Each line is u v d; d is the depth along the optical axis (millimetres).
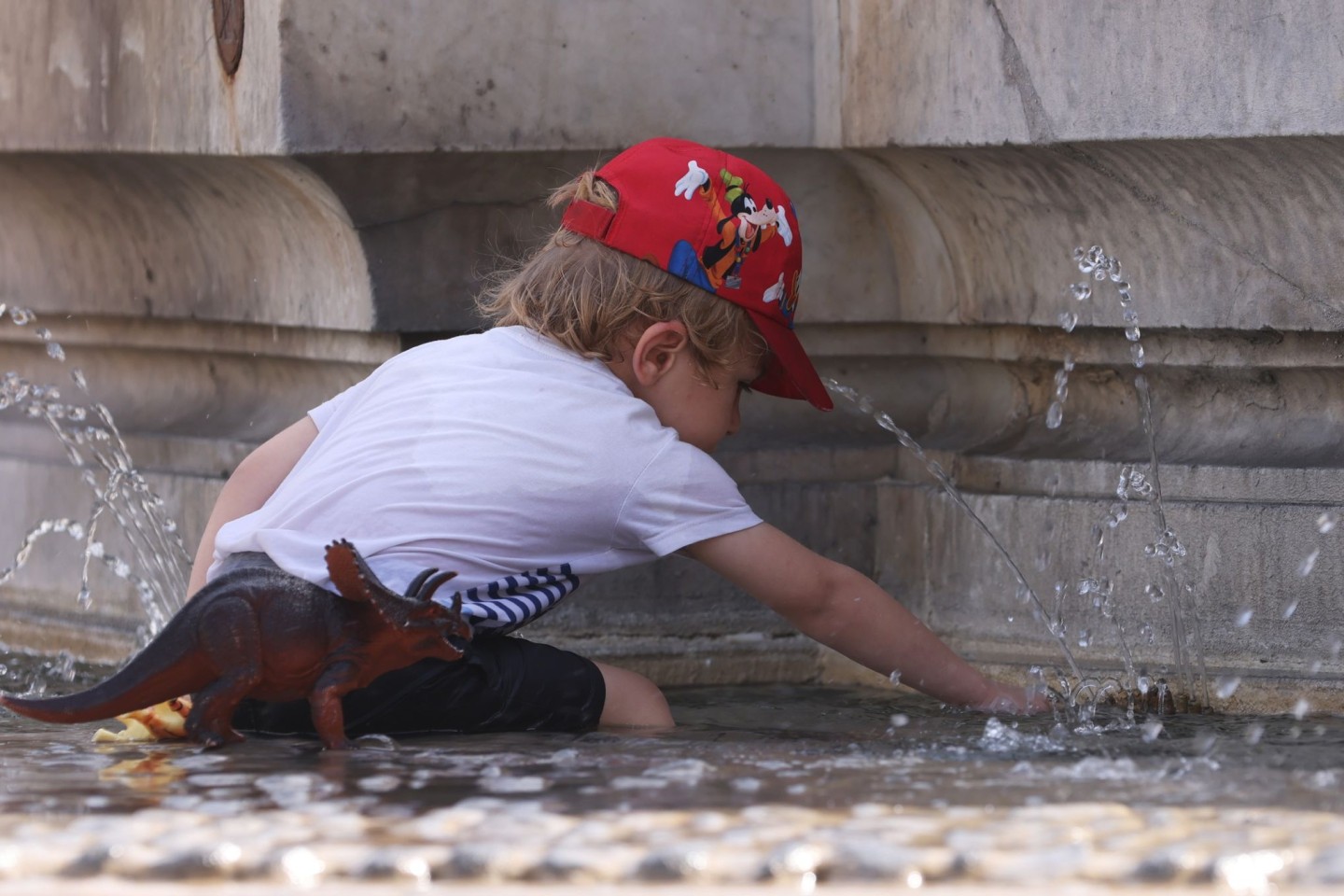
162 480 10078
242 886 3826
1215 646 8023
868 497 9578
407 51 8281
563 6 8539
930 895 3734
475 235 8844
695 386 7250
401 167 8469
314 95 8141
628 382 7250
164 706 6352
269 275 9594
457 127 8414
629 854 3947
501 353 7160
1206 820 4359
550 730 6824
